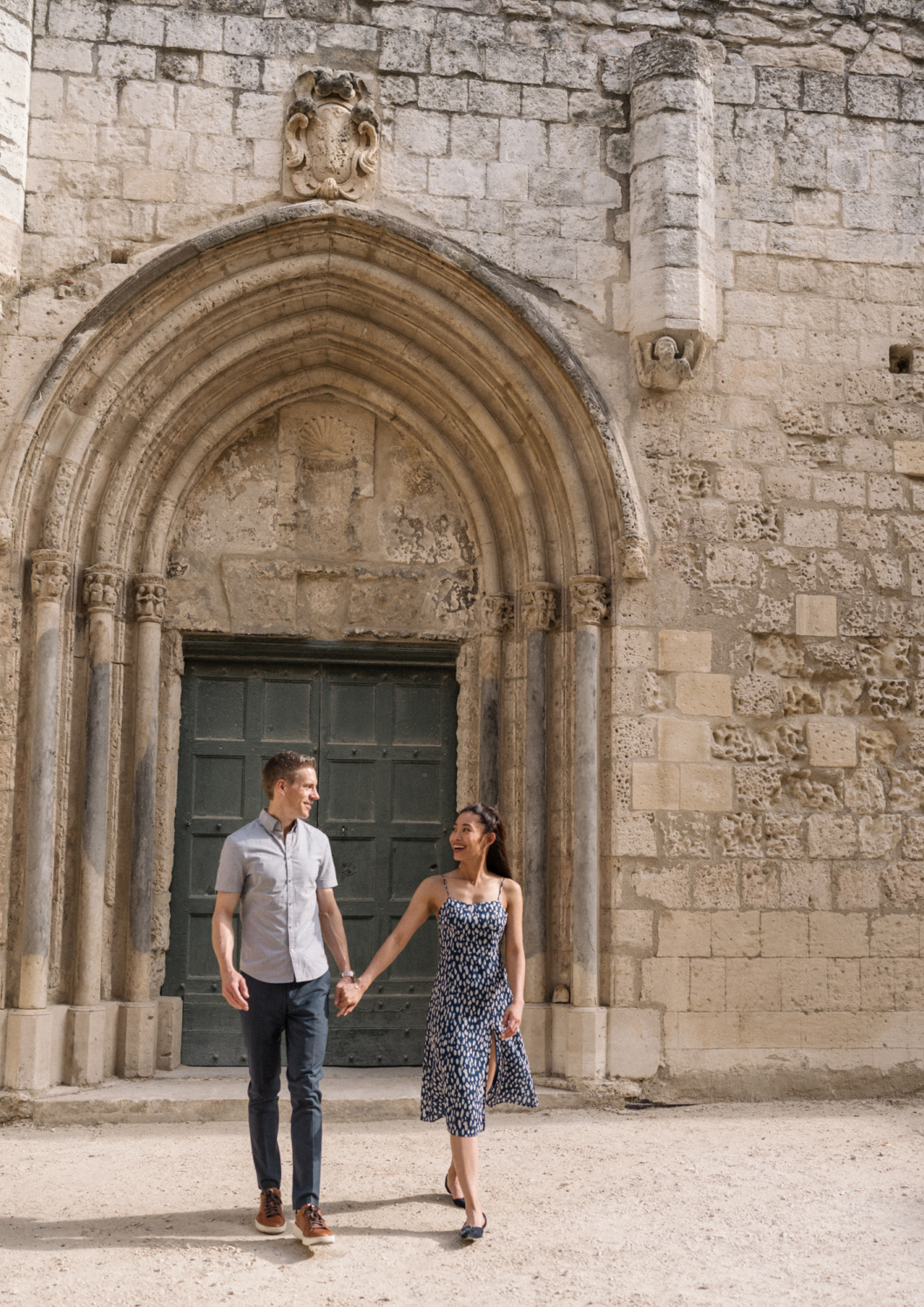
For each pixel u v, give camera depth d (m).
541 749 7.82
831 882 7.79
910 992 7.80
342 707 8.33
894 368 8.42
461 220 7.98
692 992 7.54
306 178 7.78
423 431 8.34
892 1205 5.14
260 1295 4.02
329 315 8.09
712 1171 5.71
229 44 7.89
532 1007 7.51
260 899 4.67
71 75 7.70
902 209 8.50
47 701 7.17
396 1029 8.05
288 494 8.30
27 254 7.52
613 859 7.57
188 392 7.84
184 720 8.11
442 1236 4.64
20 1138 6.43
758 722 7.87
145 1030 7.34
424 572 8.40
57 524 7.34
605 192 8.15
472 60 8.13
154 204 7.69
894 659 8.08
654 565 7.87
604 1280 4.19
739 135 8.38
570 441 7.94
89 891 7.23
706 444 8.05
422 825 8.27
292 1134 4.58
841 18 8.63
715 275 8.18
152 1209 5.02
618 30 8.36
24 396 7.42
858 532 8.15
